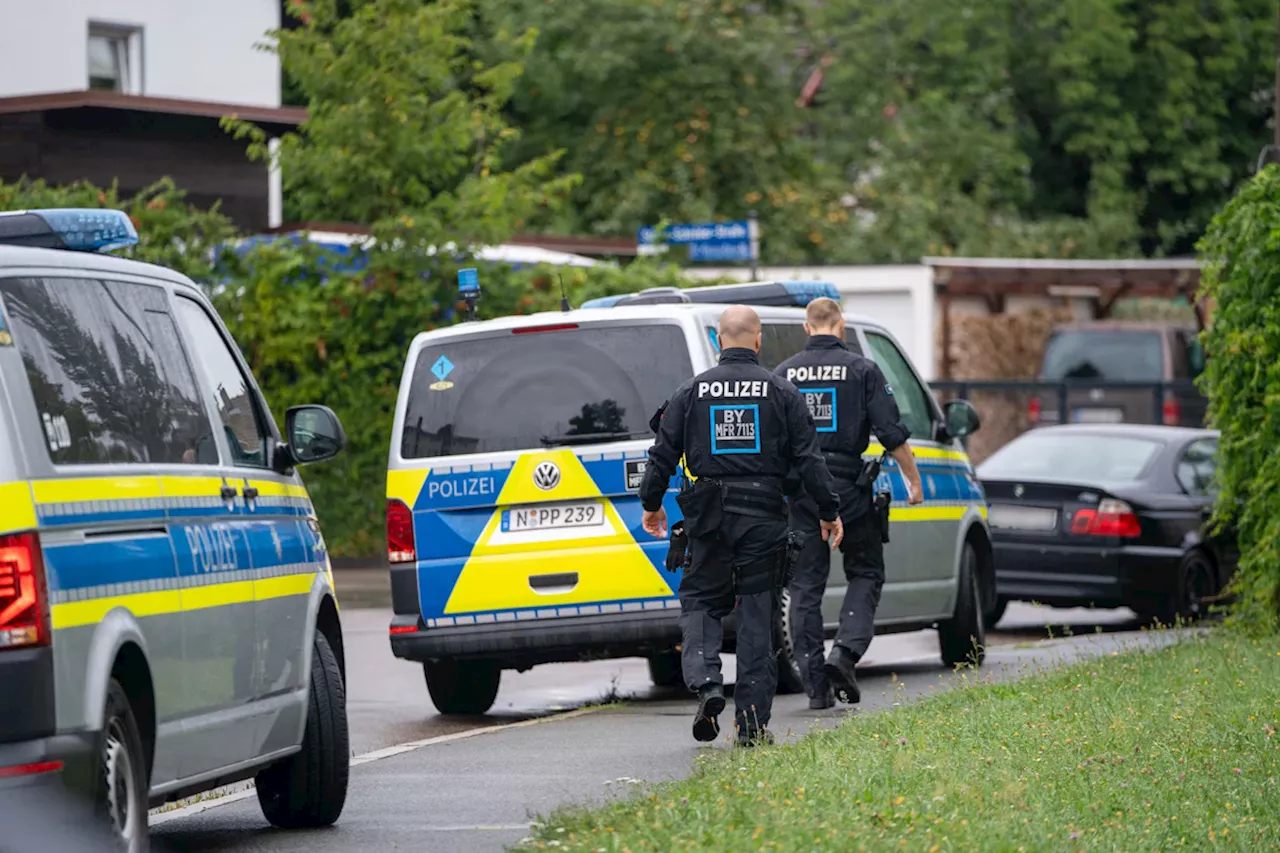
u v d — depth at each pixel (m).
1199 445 65.75
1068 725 33.91
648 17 155.62
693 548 34.59
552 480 42.03
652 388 42.34
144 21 122.88
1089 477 64.56
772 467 34.59
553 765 34.81
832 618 45.78
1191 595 63.22
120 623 22.72
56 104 102.75
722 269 120.12
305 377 80.12
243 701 26.80
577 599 41.81
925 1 183.88
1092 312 141.50
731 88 156.88
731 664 55.50
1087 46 183.62
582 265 87.00
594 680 52.59
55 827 21.17
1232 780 28.53
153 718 23.81
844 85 181.12
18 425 21.67
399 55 81.50
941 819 25.00
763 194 156.88
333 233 86.81
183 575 24.77
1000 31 186.50
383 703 47.62
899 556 47.88
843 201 167.12
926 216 164.00
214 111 106.81
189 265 79.69
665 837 23.80
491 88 85.75
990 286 132.62
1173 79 185.25
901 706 37.97
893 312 124.19
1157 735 32.66
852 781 27.69
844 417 40.31
